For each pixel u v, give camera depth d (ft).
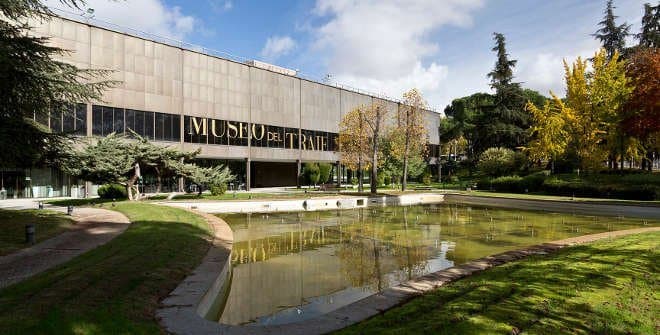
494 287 21.18
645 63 91.04
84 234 40.19
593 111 109.29
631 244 33.42
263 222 61.77
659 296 19.71
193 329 16.42
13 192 87.86
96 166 69.51
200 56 117.29
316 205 84.64
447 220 64.85
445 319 16.47
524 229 54.75
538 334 15.01
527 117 163.94
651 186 85.40
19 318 16.08
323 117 160.76
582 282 21.95
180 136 111.04
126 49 99.86
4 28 41.09
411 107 120.06
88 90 50.57
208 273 25.75
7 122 42.29
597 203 76.02
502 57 167.02
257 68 134.62
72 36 90.33
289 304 24.26
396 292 21.30
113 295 19.83
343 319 17.47
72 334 14.82
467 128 214.90
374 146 110.32
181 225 44.52
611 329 15.67
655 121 79.56
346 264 34.47
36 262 28.71
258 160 136.15
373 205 93.45
